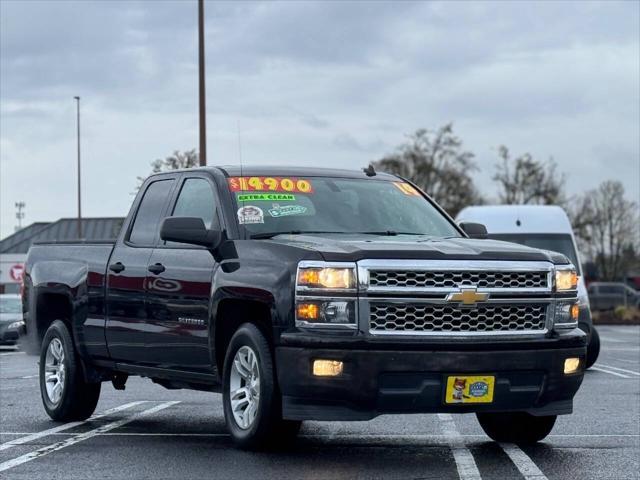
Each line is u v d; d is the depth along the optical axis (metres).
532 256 7.92
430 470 7.42
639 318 52.72
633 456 8.05
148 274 9.19
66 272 10.41
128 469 7.52
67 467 7.62
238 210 8.69
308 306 7.52
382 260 7.52
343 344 7.38
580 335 8.03
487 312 7.66
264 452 8.15
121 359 9.62
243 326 8.12
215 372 8.49
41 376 10.66
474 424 10.09
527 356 7.69
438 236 9.00
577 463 7.73
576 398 12.56
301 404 7.55
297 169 9.39
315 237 8.23
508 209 21.98
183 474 7.30
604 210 108.31
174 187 9.52
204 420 10.38
